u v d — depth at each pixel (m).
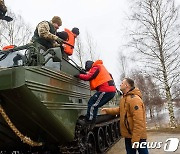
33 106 4.79
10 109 4.84
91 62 7.33
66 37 7.57
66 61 6.48
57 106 5.41
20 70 4.50
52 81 5.39
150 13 17.86
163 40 17.56
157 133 14.20
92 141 7.81
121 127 5.11
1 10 6.22
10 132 5.47
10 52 6.31
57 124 5.32
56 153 6.50
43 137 5.69
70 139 5.79
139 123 4.71
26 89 4.52
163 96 18.23
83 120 6.69
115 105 11.96
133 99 4.84
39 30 6.27
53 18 7.30
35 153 6.43
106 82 6.46
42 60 5.19
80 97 6.84
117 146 10.45
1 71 4.54
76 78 6.73
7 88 4.46
